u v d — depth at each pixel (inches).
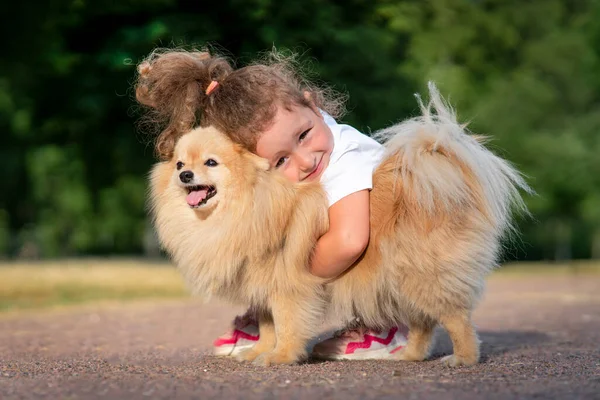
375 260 218.1
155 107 243.9
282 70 246.1
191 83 233.0
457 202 215.2
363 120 658.8
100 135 800.3
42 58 705.6
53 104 765.3
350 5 649.0
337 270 215.6
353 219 213.2
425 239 214.2
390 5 679.7
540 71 1346.0
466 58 1197.1
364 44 620.1
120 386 177.9
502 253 232.1
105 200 1501.0
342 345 240.7
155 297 521.3
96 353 265.6
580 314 402.3
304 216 213.5
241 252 212.5
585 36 1339.8
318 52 614.5
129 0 609.9
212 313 418.6
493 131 1215.6
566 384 179.0
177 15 577.6
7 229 1556.3
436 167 215.6
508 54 1316.4
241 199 214.1
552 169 1270.9
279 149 217.5
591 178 1279.5
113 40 609.3
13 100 1010.1
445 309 219.0
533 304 462.3
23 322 372.2
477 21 1174.3
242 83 222.2
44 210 1574.8
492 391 169.3
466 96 1146.7
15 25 681.0
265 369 206.5
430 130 221.6
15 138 1245.7
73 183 1438.2
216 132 223.3
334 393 167.0
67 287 570.9
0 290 534.9
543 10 1315.2
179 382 183.0
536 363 221.0
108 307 450.9
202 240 217.9
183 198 226.7
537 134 1285.7
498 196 223.6
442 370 206.1
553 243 1691.7
